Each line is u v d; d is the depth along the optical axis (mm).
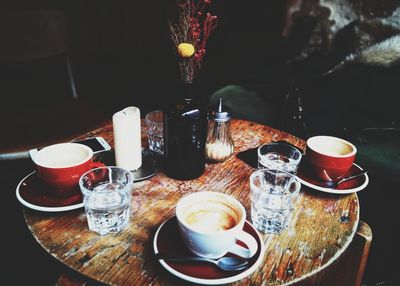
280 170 1135
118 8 3883
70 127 2080
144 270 870
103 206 982
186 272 832
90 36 3922
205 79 3463
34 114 2238
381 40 2514
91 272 861
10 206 2307
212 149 1334
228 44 3230
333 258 930
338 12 2717
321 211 1116
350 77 2529
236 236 876
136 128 1216
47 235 976
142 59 4238
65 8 3711
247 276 859
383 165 2037
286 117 2355
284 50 2994
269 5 3131
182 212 900
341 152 1229
